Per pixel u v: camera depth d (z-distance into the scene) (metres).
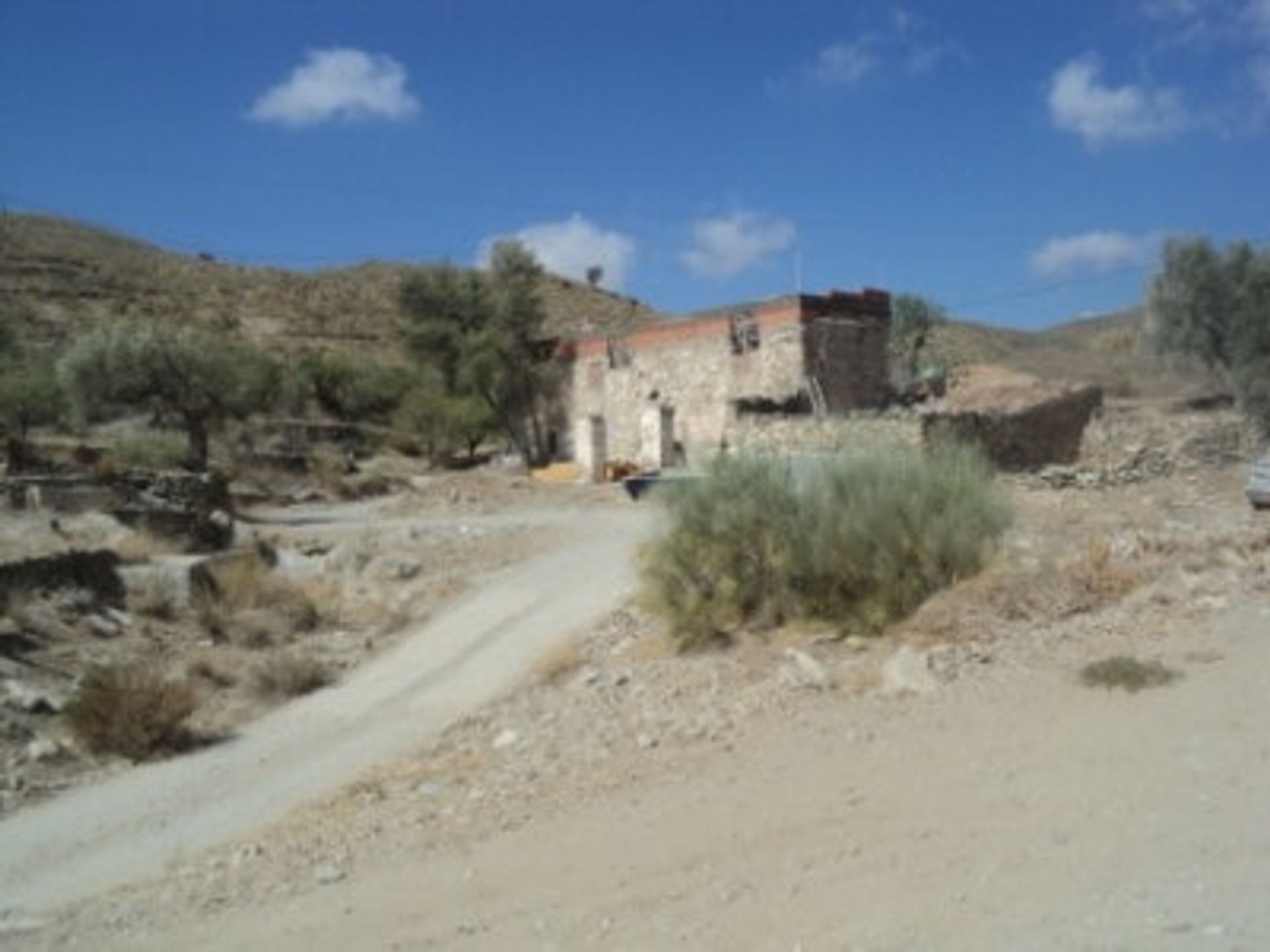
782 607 14.52
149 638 18.92
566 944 6.33
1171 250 44.22
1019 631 11.91
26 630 17.61
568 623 18.92
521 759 11.08
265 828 10.66
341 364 67.81
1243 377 40.62
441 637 19.47
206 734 15.09
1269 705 8.73
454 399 54.25
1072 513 20.78
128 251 100.06
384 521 31.69
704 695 11.94
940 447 18.16
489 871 7.74
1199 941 5.14
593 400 46.66
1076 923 5.53
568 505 33.44
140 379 39.62
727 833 7.70
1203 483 26.23
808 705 10.64
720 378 40.94
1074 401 31.47
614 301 109.69
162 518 25.62
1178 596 12.43
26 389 45.28
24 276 83.06
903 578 13.78
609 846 7.85
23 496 26.47
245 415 44.12
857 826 7.44
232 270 102.50
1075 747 8.32
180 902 8.21
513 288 56.56
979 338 86.94
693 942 6.09
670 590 15.34
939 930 5.71
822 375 38.50
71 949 7.42
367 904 7.46
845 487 15.07
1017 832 6.93
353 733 14.62
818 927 6.02
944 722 9.42
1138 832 6.65
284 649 19.31
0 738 13.95
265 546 26.28
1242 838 6.34
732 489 15.42
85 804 12.45
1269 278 41.84
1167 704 9.05
